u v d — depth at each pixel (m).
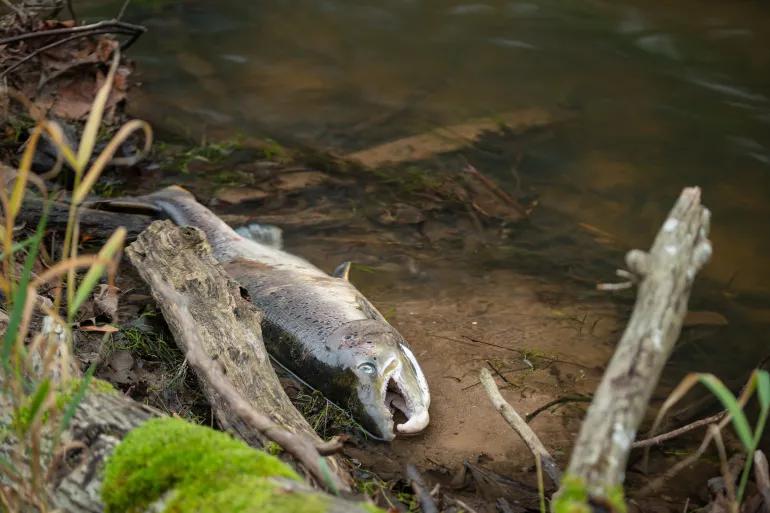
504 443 4.30
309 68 9.04
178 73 8.74
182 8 10.32
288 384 4.71
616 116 8.16
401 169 7.12
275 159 7.20
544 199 6.74
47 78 6.90
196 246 4.80
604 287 2.42
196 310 4.31
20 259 5.07
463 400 4.61
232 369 3.96
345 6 10.67
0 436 2.92
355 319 4.77
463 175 7.04
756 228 6.41
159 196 6.08
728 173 7.18
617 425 2.15
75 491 2.70
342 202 6.60
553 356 4.94
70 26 6.99
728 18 10.41
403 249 6.02
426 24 10.23
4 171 5.79
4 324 3.74
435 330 5.16
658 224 6.43
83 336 4.45
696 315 5.39
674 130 7.90
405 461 4.16
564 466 4.09
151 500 2.51
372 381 4.43
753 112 8.23
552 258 5.97
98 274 2.45
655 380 2.22
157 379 4.31
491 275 5.76
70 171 6.45
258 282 5.20
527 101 8.42
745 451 4.21
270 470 2.50
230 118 7.89
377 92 8.58
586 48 9.62
